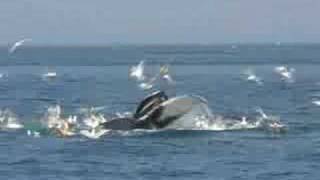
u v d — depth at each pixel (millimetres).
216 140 94125
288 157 83000
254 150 87500
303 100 162000
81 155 84188
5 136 98188
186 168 76500
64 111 128750
